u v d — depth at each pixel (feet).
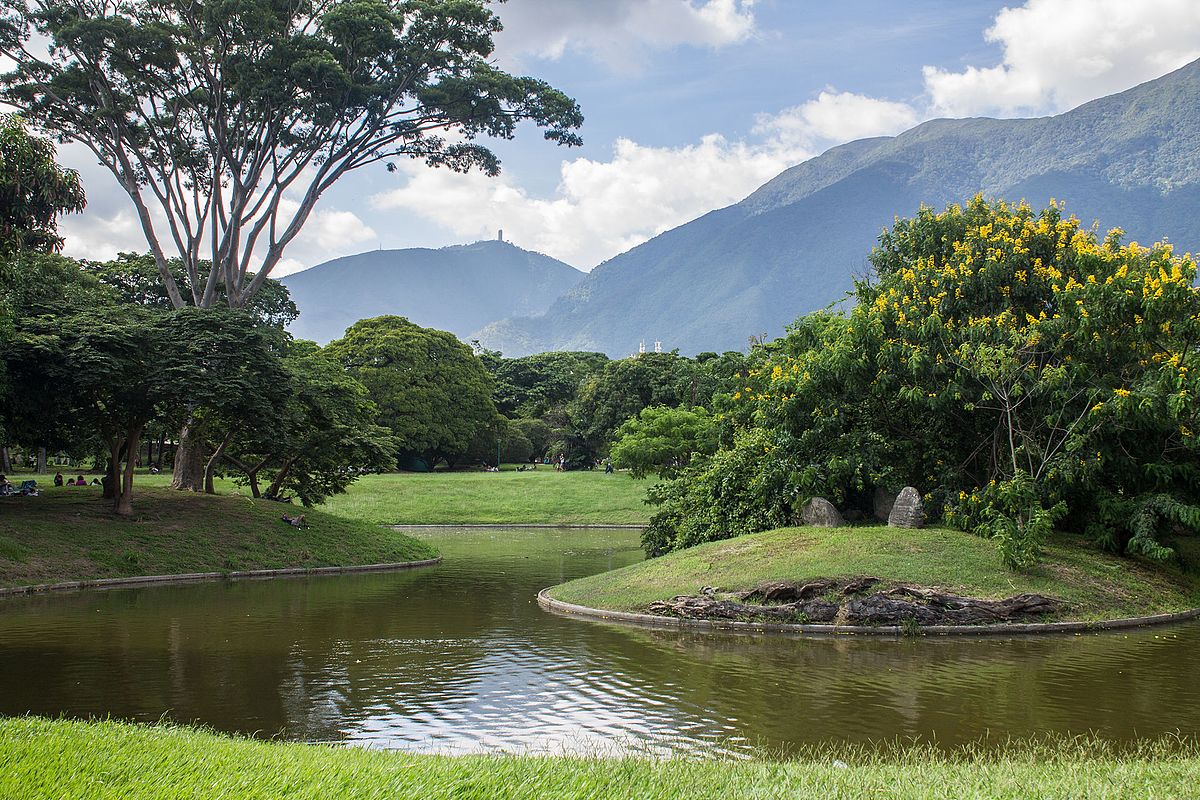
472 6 111.86
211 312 102.17
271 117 111.65
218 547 100.22
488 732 35.58
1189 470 73.00
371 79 114.62
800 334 105.91
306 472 124.36
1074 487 75.82
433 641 56.70
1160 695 40.93
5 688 43.42
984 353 72.79
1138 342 72.84
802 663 49.06
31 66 108.78
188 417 110.93
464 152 125.29
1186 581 75.15
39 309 98.48
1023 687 42.70
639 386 266.57
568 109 120.37
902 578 63.31
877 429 84.33
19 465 234.58
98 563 89.51
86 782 20.70
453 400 271.28
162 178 118.42
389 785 21.59
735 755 31.73
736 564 70.23
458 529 168.96
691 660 50.14
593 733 35.29
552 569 103.60
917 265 86.12
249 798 20.07
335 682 45.06
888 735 34.58
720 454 92.12
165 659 50.96
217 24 104.99
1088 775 25.09
